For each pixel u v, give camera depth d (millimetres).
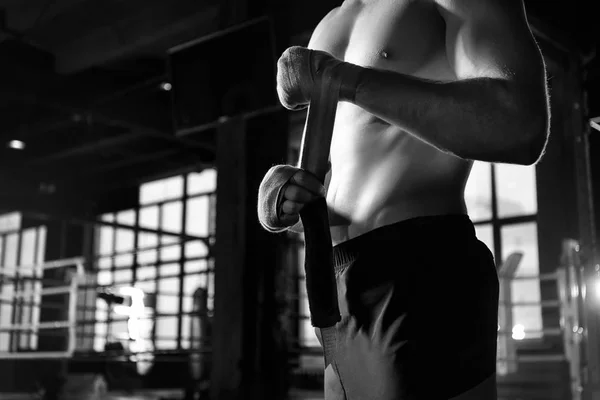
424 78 878
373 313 878
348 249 925
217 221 6340
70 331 7340
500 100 783
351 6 1076
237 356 6035
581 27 7176
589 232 6734
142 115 9875
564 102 7410
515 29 847
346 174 972
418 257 874
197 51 6230
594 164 8797
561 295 7270
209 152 10727
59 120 10914
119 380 12219
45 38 9250
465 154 804
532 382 8359
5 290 14602
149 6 8336
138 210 14898
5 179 14039
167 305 13898
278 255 6363
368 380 864
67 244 15180
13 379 14281
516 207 10336
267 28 5895
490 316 894
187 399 9219
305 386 9812
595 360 5742
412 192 914
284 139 6570
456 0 912
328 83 855
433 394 822
